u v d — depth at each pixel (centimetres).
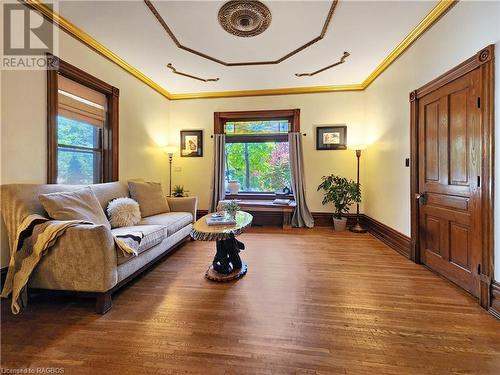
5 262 210
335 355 144
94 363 138
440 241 254
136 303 203
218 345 152
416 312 188
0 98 207
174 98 515
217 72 404
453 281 236
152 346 151
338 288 228
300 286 233
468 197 213
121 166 366
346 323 175
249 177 524
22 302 191
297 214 477
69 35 272
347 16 257
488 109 188
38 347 150
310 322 176
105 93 338
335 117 477
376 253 325
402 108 321
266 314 186
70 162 292
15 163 219
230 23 268
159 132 477
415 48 289
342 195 446
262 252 331
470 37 206
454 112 228
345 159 478
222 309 193
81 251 188
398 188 334
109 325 173
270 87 477
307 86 473
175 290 226
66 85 279
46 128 247
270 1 234
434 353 145
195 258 312
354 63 372
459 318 180
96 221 234
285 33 289
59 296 212
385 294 216
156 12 249
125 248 202
